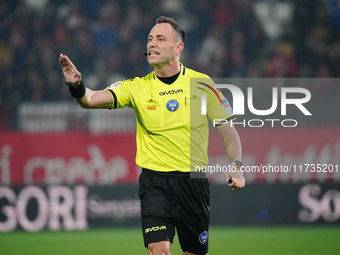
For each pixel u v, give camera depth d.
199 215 17.44
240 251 29.16
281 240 32.72
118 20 52.97
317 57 53.97
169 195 16.98
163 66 17.27
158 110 17.09
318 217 38.16
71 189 37.62
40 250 29.59
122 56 51.69
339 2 55.34
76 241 32.62
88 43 51.81
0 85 48.09
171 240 16.75
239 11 54.41
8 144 37.44
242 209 38.00
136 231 36.47
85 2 53.19
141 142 17.48
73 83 15.40
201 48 53.19
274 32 54.47
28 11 52.50
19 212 37.22
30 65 50.00
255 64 52.91
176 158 17.09
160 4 53.78
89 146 37.88
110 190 37.78
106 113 38.59
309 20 54.97
